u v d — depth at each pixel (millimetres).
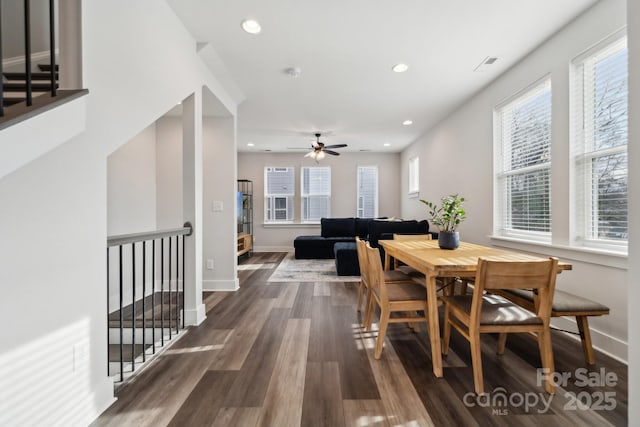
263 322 2580
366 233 6633
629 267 1124
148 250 3746
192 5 2053
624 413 1397
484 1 1978
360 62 2775
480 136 3484
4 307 1033
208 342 2178
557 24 2227
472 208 3684
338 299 3273
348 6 2021
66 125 1236
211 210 3617
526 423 1337
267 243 7227
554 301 1806
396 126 4922
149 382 1663
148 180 3709
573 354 1942
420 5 2010
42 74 2129
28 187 1105
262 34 2354
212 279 3641
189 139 2496
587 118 2146
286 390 1585
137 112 1767
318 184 7203
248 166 7203
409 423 1339
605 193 2045
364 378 1695
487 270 1515
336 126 4910
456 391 1573
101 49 1478
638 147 1083
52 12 1218
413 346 2111
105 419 1369
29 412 1108
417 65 2842
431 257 2014
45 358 1164
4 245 1033
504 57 2701
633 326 1111
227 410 1429
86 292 1352
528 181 2787
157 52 1961
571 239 2232
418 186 5809
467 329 1687
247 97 3637
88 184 1376
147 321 2789
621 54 1923
